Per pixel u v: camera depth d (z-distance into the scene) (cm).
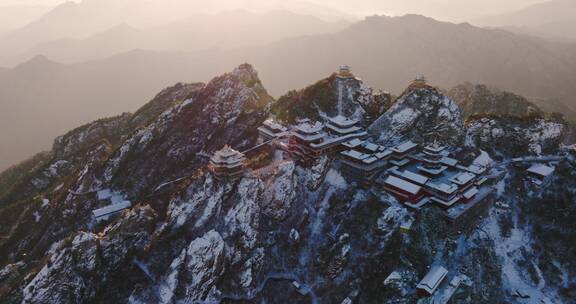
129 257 12306
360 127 15975
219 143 18238
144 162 18738
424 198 12694
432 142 14962
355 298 11100
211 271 11156
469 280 11200
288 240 12619
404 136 15488
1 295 11806
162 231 12506
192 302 10925
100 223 15488
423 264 11144
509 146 16438
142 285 11412
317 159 13875
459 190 12712
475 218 13338
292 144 14412
